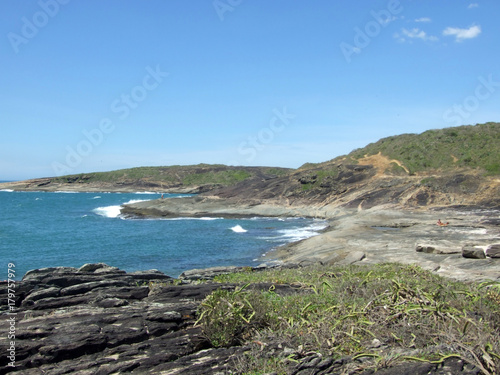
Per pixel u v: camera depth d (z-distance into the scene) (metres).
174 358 4.62
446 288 6.51
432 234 25.19
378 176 50.41
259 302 5.58
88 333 4.95
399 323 4.77
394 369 3.57
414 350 3.93
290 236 32.50
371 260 18.39
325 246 23.05
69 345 4.66
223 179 125.94
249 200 52.66
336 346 4.30
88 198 98.06
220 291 5.65
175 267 22.28
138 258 24.81
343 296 6.18
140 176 131.12
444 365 3.57
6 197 99.56
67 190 121.06
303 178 53.47
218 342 4.91
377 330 4.68
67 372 4.29
